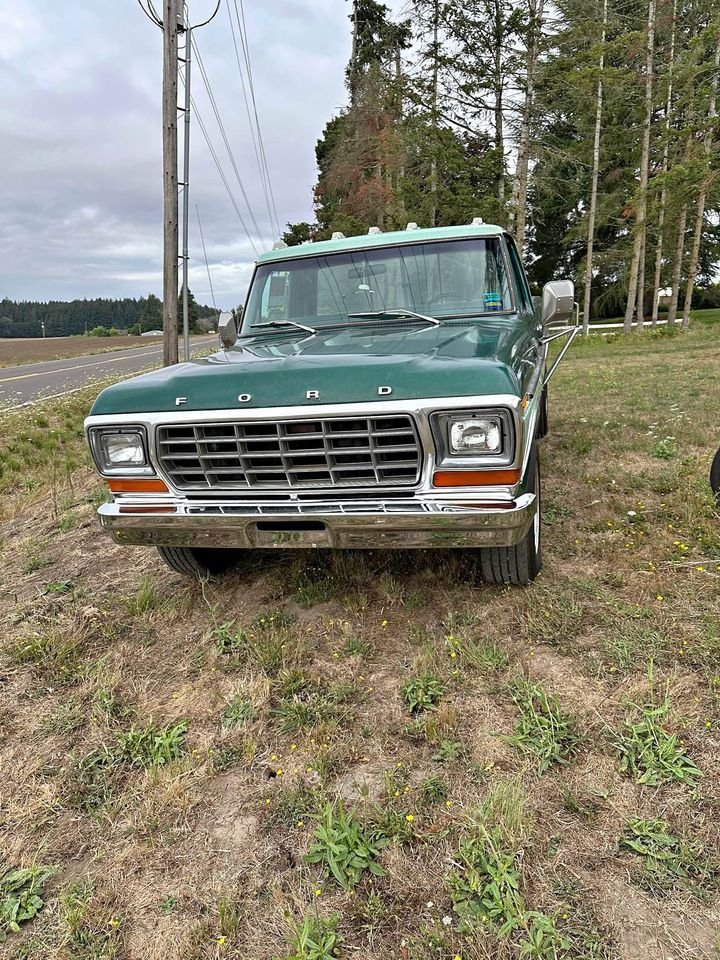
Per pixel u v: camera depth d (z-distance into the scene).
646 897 1.74
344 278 3.99
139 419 2.91
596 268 36.31
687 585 3.27
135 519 3.06
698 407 7.58
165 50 9.62
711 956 1.58
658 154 23.19
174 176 9.98
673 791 2.06
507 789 2.08
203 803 2.26
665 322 30.80
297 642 3.15
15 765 2.55
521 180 21.78
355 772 2.31
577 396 9.20
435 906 1.78
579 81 20.84
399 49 29.44
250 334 4.05
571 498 4.72
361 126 27.66
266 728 2.61
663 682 2.56
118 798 2.32
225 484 2.91
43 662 3.21
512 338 3.15
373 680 2.83
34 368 29.73
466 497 2.64
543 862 1.87
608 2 22.00
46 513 6.12
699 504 4.28
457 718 2.51
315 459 2.77
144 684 3.00
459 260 3.85
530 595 3.27
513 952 1.64
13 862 2.09
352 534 2.78
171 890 1.94
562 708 2.48
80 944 1.79
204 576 3.91
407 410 2.55
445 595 3.40
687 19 21.53
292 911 1.82
